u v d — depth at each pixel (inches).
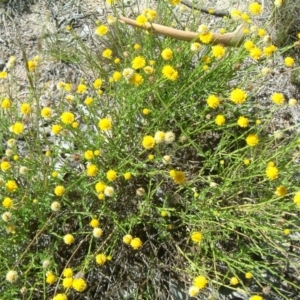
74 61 22.7
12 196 18.3
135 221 18.3
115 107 20.6
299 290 20.2
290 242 20.1
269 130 23.3
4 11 26.3
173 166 20.9
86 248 19.4
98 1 27.3
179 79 20.4
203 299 19.3
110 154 18.6
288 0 25.9
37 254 17.5
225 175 18.8
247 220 18.7
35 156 18.8
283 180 19.0
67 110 22.2
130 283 19.0
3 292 17.6
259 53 18.8
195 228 19.3
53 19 26.3
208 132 21.7
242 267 19.6
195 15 22.8
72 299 18.6
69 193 19.1
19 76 24.5
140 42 22.6
